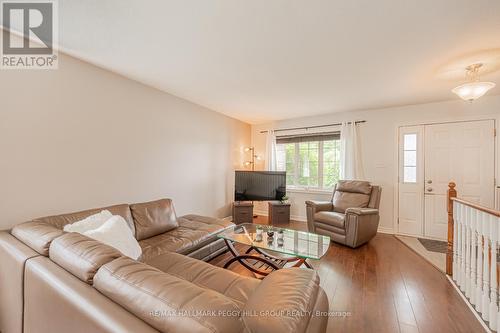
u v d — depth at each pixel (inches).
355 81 112.8
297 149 199.8
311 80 112.0
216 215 173.3
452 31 70.7
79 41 78.3
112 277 33.5
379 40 76.4
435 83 114.0
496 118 130.6
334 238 133.5
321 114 182.2
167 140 132.1
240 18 65.6
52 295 37.9
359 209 126.5
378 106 157.1
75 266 39.1
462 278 82.7
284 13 63.2
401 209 155.3
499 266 68.5
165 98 130.6
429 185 147.2
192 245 91.2
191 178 149.7
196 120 153.9
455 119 140.3
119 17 65.2
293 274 41.6
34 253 49.3
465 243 81.4
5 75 73.0
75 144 90.0
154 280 31.7
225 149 184.7
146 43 79.4
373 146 164.2
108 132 101.7
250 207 172.4
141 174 116.7
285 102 149.3
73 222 76.7
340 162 173.5
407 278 93.0
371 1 58.3
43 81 81.0
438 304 75.5
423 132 149.1
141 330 26.5
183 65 96.4
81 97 91.9
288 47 81.5
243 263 91.1
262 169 215.6
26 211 77.1
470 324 65.9
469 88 95.2
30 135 78.0
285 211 180.2
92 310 30.6
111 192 102.9
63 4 59.8
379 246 131.4
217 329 24.4
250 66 97.3
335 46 80.6
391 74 103.9
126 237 71.8
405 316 69.6
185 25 69.0
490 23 66.4
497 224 62.8
